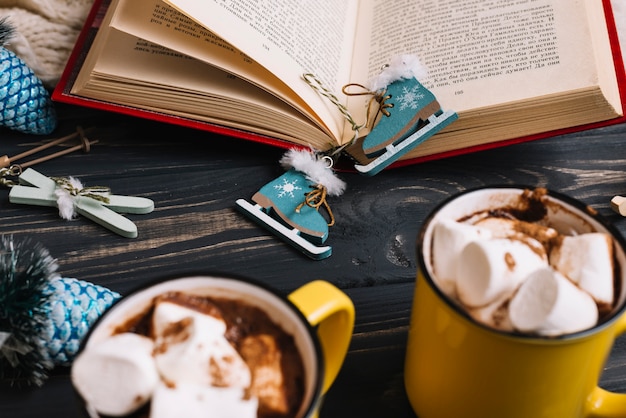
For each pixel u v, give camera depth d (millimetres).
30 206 581
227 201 589
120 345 349
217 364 348
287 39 603
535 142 629
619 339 494
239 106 597
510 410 399
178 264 546
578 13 593
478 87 585
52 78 679
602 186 594
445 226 398
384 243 562
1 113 610
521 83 578
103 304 472
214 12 571
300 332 363
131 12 584
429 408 430
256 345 365
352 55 652
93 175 605
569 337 359
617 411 417
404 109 583
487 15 618
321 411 469
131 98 603
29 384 473
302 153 588
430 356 409
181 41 582
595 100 567
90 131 639
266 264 548
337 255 555
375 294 528
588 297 372
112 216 564
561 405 401
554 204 412
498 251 379
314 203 582
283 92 585
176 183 601
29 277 457
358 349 496
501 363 378
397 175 610
